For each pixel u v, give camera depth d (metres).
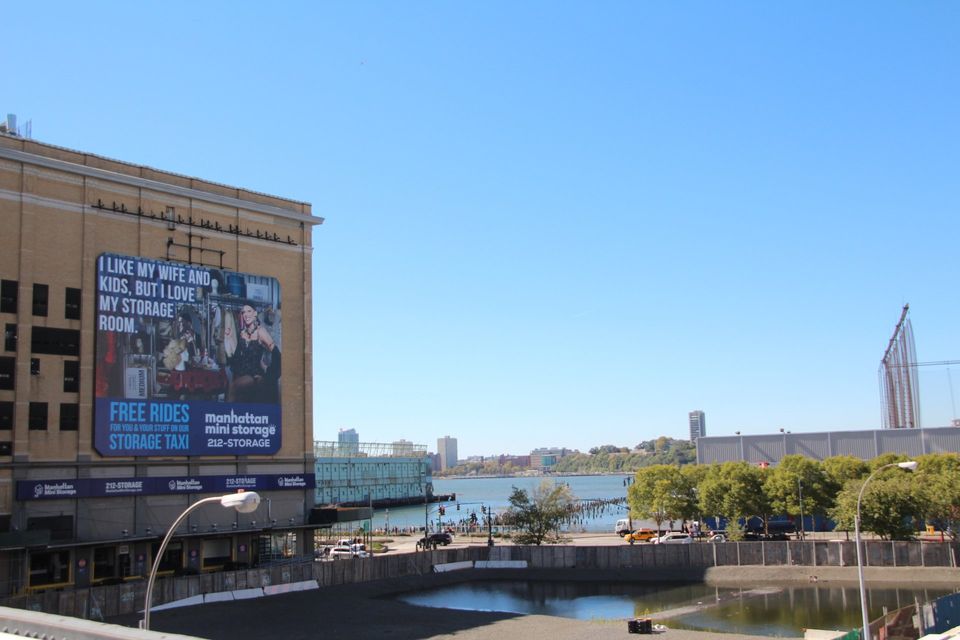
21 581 69.06
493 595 88.19
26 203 73.75
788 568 93.69
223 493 84.12
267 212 92.56
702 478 123.69
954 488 94.06
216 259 87.44
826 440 150.12
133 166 82.12
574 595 87.69
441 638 62.53
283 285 93.44
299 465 92.25
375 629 65.75
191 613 71.00
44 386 73.00
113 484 75.62
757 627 68.44
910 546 91.56
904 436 146.25
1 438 70.00
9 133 78.62
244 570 79.88
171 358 81.50
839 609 75.19
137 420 78.19
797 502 110.62
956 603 59.75
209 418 83.75
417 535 148.38
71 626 20.94
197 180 87.12
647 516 126.75
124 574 76.56
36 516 71.25
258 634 63.56
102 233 78.62
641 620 63.31
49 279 74.44
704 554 98.12
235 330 87.25
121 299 78.56
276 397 90.12
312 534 93.62
